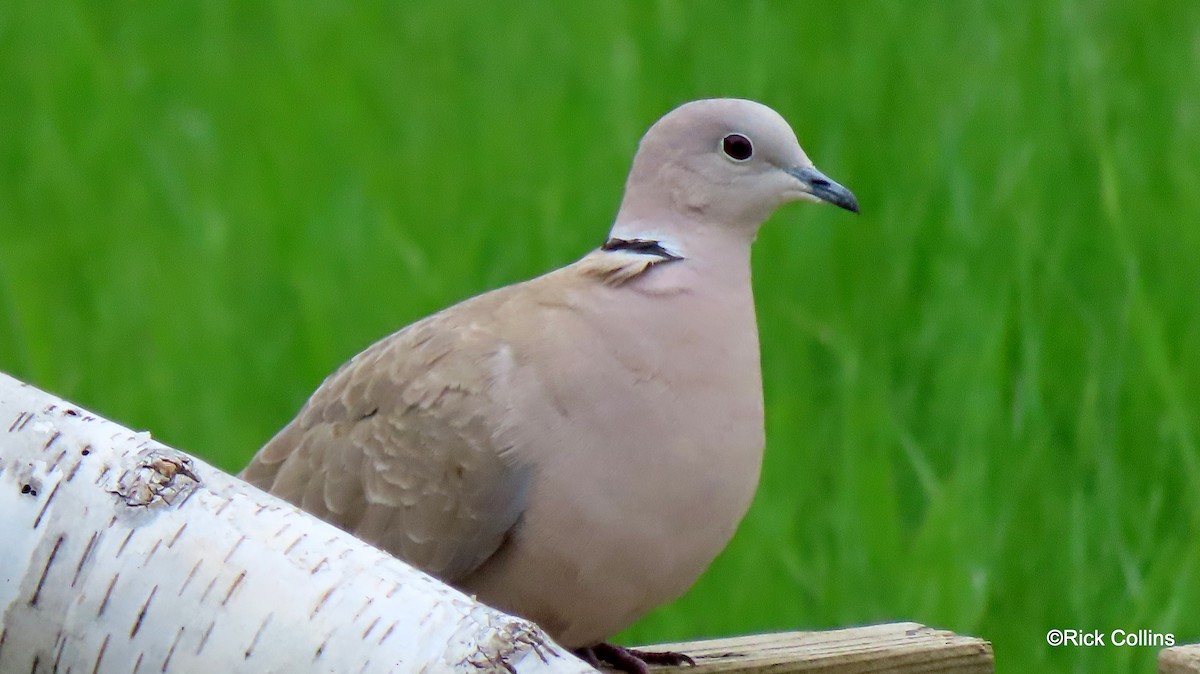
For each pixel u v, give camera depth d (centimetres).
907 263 1234
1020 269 1156
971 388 1090
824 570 1025
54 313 1408
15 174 1634
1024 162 1243
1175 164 1259
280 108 1602
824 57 1449
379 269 1317
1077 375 1127
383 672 442
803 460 1098
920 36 1451
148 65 1747
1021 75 1352
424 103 1566
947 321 1166
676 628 1020
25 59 1789
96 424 496
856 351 1155
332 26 1745
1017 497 1045
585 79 1508
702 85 1424
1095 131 1266
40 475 487
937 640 751
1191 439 1066
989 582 1002
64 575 479
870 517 1021
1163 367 1068
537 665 435
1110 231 1194
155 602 470
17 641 484
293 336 1292
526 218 1321
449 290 1269
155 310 1389
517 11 1680
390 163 1472
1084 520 1015
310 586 460
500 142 1463
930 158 1304
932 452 1104
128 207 1548
